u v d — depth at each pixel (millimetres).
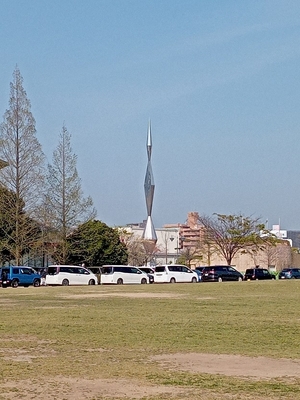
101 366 13109
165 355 14648
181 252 123000
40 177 71312
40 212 62781
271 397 10164
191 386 11055
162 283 60750
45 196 63969
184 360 13945
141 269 67500
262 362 13711
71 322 21938
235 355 14672
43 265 69938
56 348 15727
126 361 13781
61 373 12289
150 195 117875
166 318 23375
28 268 55938
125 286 53656
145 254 103438
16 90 61969
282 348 15828
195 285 52312
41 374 12180
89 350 15414
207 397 10141
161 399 9984
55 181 64562
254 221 87250
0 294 40906
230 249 87000
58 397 10148
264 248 92812
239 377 11953
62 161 64938
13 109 61656
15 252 61312
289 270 76625
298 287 47750
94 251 72125
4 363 13477
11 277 54406
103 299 35094
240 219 86875
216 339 17484
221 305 30188
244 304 30875
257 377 11961
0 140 60969
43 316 24234
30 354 14773
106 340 17234
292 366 13227
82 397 10141
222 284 52750
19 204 61375
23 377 11867
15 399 10008
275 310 27203
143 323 21578
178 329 19844
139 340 17234
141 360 13930
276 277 77250
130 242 102750
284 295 38938
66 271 58406
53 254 64750
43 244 63312
